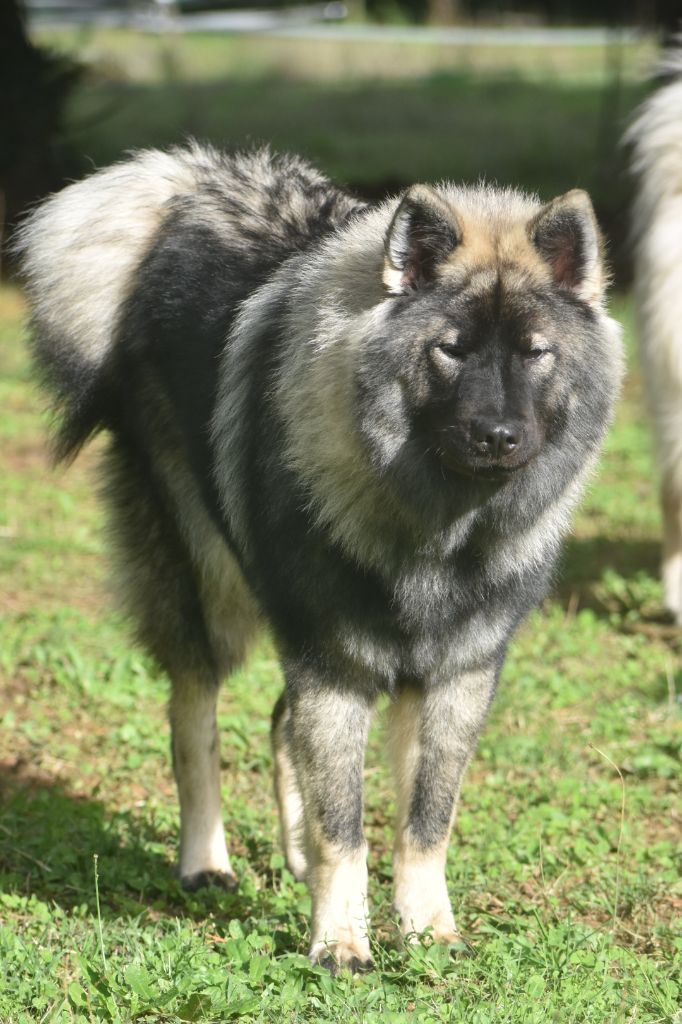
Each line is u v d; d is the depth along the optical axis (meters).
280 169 13.86
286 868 12.66
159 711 16.42
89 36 75.38
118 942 10.54
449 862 12.61
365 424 9.97
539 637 18.73
